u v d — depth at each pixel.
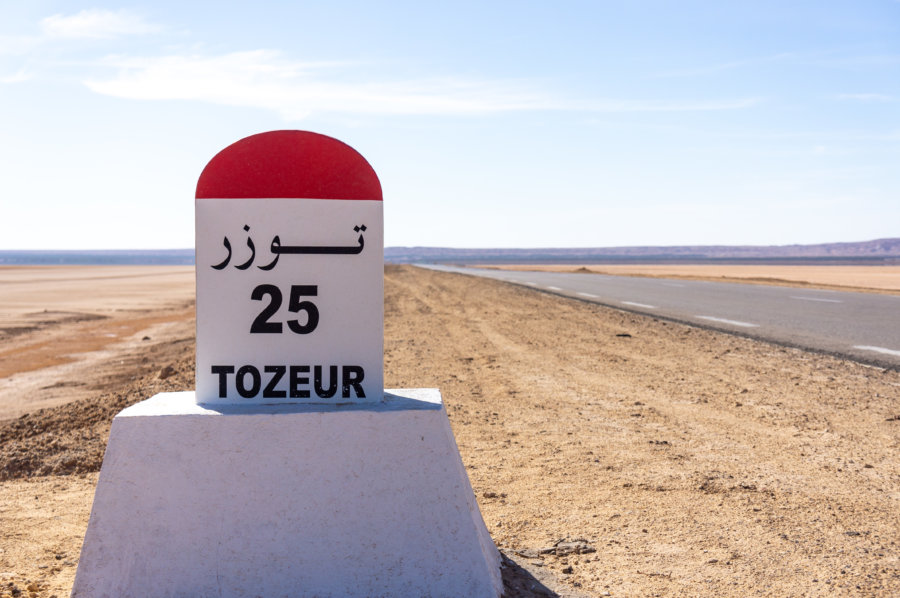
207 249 3.47
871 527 4.12
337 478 3.24
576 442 6.14
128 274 82.81
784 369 9.81
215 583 3.15
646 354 11.48
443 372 10.07
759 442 6.06
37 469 5.64
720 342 12.63
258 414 3.25
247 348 3.49
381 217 3.51
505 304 21.80
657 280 39.69
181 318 26.78
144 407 3.40
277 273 3.48
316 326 3.50
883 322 15.73
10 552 3.94
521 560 3.73
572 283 35.56
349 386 3.51
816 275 57.78
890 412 7.16
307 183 3.48
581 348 12.34
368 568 3.20
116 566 3.13
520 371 10.08
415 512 3.24
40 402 11.06
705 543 3.93
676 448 5.89
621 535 4.06
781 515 4.32
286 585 3.17
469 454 5.87
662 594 3.34
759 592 3.35
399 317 18.59
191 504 3.19
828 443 6.00
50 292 43.00
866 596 3.29
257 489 3.21
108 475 3.19
